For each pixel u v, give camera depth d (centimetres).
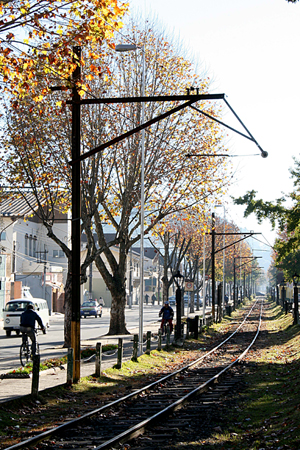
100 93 2672
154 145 3052
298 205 3653
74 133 1548
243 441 951
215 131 3089
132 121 2798
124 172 3062
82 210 2620
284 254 3753
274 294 11381
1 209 5772
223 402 1330
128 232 3491
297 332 3272
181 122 3077
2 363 2005
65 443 906
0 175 2542
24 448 860
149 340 2288
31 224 6544
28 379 1566
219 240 7588
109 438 941
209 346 3019
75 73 1460
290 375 1745
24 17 1247
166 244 5072
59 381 1541
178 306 2903
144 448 888
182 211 3366
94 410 1127
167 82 3031
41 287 6194
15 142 2425
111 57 2789
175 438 970
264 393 1456
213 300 5119
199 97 1390
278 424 1034
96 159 2672
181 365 2123
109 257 3300
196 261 6700
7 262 5247
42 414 1147
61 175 2575
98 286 8969
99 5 1252
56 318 5931
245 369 2002
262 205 3616
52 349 2441
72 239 1552
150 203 3222
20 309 3484
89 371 1742
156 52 3031
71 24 1298
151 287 11794
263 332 4031
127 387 1529
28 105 2366
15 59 1291
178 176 3058
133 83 2969
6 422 1038
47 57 1308
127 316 6262
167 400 1334
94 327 4378
